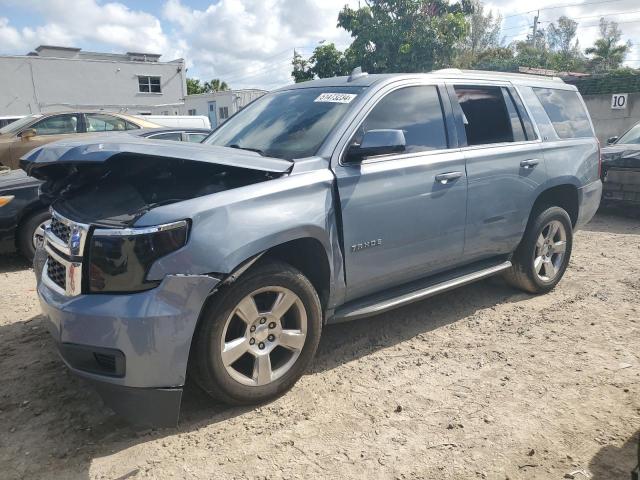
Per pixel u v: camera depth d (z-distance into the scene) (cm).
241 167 295
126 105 3800
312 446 281
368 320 447
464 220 410
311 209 319
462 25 1775
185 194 306
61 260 290
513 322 439
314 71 1992
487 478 256
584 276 556
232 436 290
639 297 490
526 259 476
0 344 407
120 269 266
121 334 260
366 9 1794
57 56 4262
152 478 259
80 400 327
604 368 358
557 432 290
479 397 326
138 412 273
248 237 288
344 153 346
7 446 284
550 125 493
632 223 823
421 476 258
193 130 896
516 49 4466
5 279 580
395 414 309
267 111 421
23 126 976
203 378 289
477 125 434
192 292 271
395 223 365
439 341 406
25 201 595
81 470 265
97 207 298
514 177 444
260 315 305
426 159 385
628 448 275
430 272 408
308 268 344
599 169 540
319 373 359
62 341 274
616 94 1628
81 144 292
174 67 3956
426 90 406
